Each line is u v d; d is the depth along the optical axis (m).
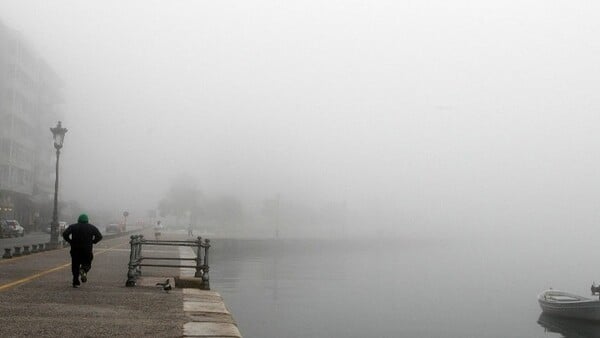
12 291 13.70
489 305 37.00
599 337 27.03
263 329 25.20
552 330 28.56
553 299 32.66
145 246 41.91
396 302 36.44
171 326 9.80
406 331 26.53
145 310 11.53
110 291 14.51
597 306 28.28
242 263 57.22
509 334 27.09
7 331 8.82
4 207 69.81
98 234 15.41
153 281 17.34
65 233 15.09
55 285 15.26
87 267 15.16
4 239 51.88
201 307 12.20
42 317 10.18
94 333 8.94
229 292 36.38
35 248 29.94
